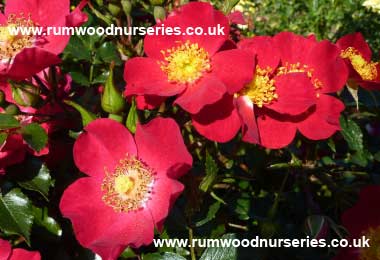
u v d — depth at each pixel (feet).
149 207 0.70
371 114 0.95
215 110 0.68
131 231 0.69
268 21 2.27
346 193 0.91
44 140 0.69
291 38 0.76
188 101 0.66
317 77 0.74
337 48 0.73
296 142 0.90
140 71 0.73
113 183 0.71
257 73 0.72
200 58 0.71
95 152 0.71
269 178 0.93
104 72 0.86
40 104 0.77
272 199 0.89
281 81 0.72
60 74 0.87
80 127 0.82
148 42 0.74
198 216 0.77
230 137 0.68
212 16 0.71
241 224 0.92
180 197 0.79
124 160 0.71
